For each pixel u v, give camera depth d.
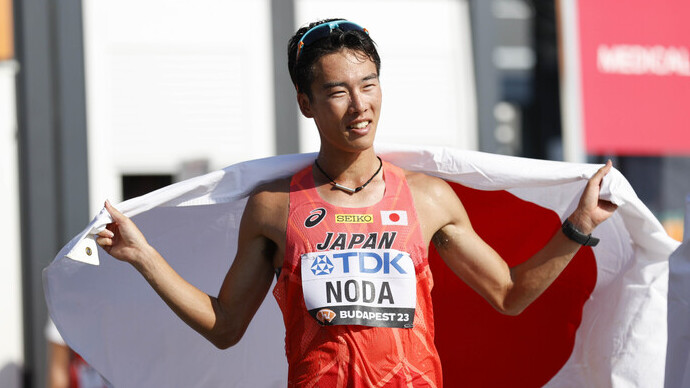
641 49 23.70
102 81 22.39
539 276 9.46
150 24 22.67
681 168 25.12
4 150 21.84
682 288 9.67
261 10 23.25
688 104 24.02
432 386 8.91
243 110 23.16
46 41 22.00
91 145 22.27
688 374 9.56
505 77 25.31
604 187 9.59
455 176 10.37
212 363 11.24
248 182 10.08
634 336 11.01
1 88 21.86
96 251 9.34
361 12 23.73
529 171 10.12
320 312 8.64
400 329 8.71
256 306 9.57
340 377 8.63
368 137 8.84
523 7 25.50
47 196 21.89
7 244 21.75
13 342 21.67
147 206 9.88
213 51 23.00
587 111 23.36
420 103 24.05
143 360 10.98
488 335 11.52
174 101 22.83
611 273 11.09
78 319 10.66
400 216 9.01
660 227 10.23
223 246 11.02
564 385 11.48
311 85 8.90
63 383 17.92
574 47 23.27
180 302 9.26
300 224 9.02
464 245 9.46
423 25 24.09
